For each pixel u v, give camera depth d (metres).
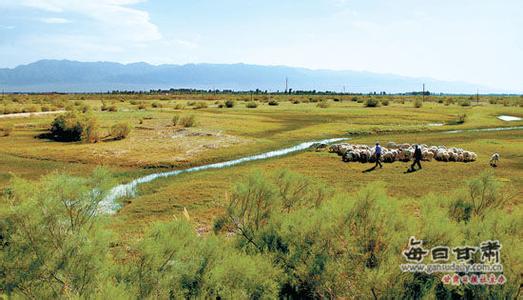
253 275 7.85
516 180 23.91
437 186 23.02
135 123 56.00
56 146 38.09
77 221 8.09
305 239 8.88
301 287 8.56
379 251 8.19
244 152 37.09
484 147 38.38
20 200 8.35
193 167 31.08
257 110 86.31
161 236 8.49
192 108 92.50
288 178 12.27
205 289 7.67
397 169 28.19
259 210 11.21
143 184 24.98
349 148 34.56
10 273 7.06
